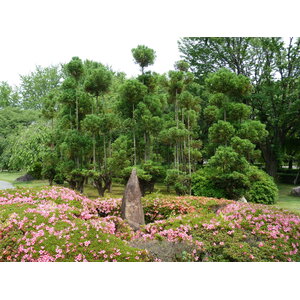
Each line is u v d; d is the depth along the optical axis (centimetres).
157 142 1127
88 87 852
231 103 734
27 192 523
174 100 909
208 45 1370
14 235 321
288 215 404
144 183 822
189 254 329
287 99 1280
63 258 289
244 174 710
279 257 313
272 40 1217
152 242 345
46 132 1301
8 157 1869
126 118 869
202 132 1373
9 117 2286
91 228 339
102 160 999
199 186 771
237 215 413
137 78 873
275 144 1348
